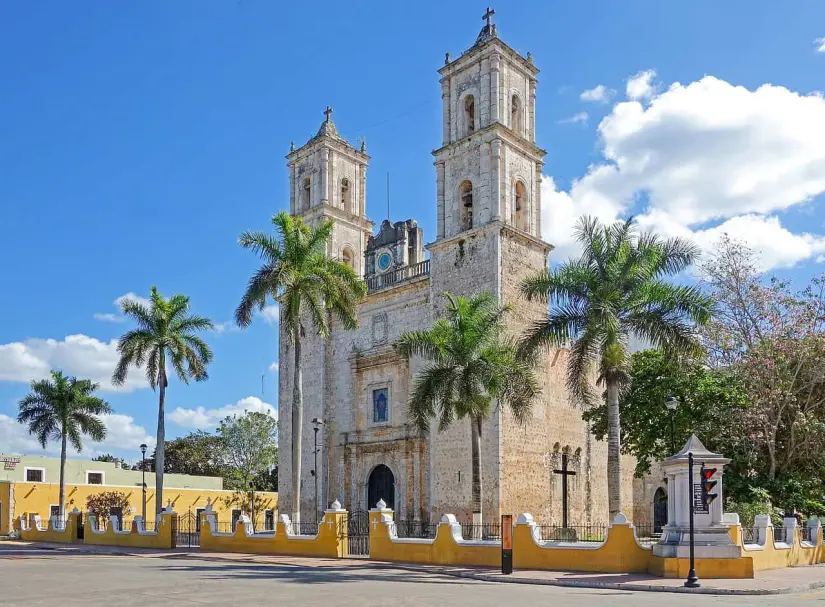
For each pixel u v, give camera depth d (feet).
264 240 135.64
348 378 181.88
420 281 169.68
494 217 156.25
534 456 152.76
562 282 108.78
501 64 165.37
